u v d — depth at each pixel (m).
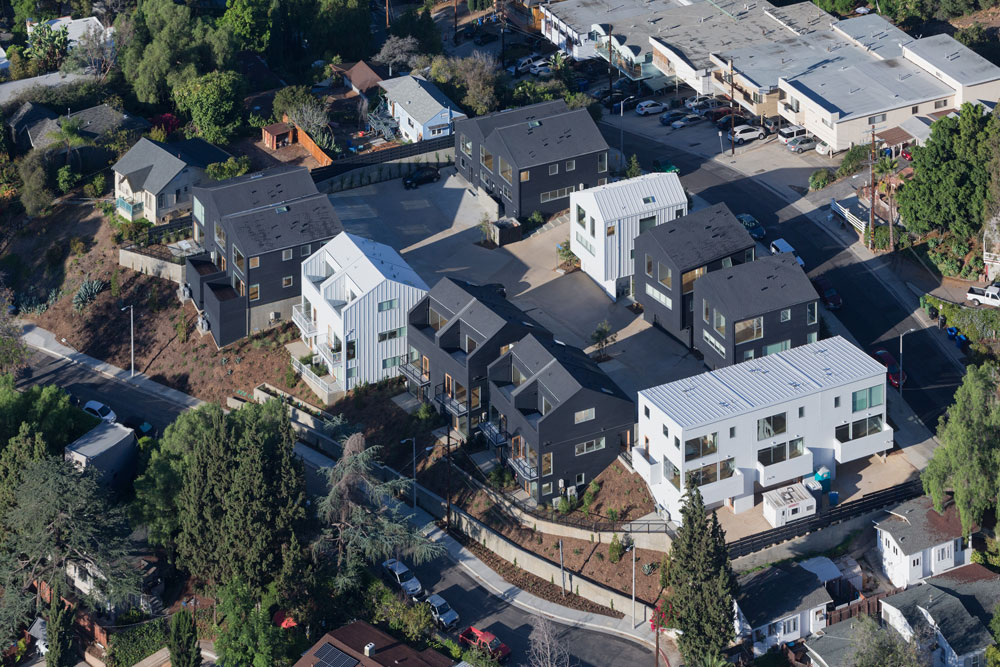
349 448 100.44
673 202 122.31
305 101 149.75
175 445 107.50
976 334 115.00
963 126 121.06
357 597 100.31
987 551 99.31
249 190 129.00
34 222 143.75
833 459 103.12
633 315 121.12
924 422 108.56
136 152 140.00
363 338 116.12
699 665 90.06
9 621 101.44
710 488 99.31
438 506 107.56
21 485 103.38
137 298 132.75
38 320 136.00
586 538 101.94
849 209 131.50
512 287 126.25
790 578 95.12
